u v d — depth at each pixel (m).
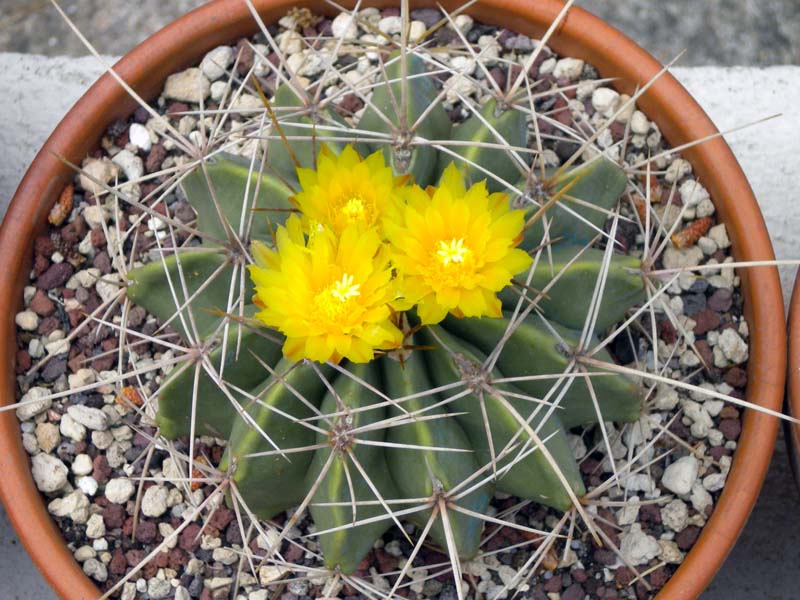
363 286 0.32
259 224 0.38
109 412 0.42
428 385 0.35
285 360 0.35
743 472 0.39
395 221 0.33
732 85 0.50
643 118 0.44
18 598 0.48
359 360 0.32
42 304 0.43
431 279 0.32
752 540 0.49
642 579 0.39
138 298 0.38
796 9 0.59
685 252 0.43
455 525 0.35
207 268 0.37
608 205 0.40
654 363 0.41
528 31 0.44
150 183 0.44
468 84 0.44
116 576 0.40
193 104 0.45
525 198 0.35
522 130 0.39
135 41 0.59
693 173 0.43
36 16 0.59
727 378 0.42
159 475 0.41
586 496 0.36
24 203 0.42
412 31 0.45
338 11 0.45
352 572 0.37
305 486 0.37
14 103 0.50
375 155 0.34
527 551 0.40
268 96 0.45
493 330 0.35
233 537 0.40
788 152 0.49
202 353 0.35
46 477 0.41
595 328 0.38
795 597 0.48
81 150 0.43
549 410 0.34
